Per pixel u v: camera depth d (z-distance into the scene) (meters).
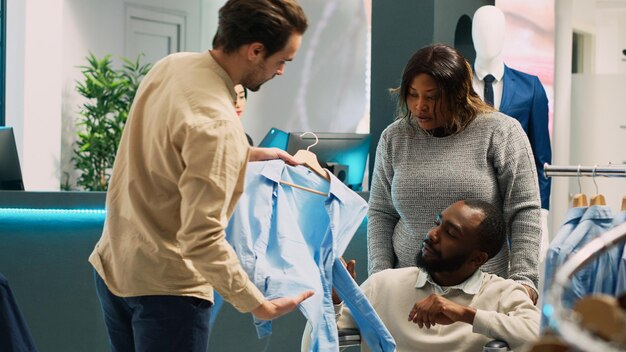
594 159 5.60
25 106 7.01
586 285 2.46
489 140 2.92
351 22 8.66
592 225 2.61
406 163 3.02
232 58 2.17
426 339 2.70
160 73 2.22
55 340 4.38
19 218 4.36
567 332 0.92
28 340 2.65
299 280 2.52
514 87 4.72
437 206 2.95
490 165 2.95
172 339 2.27
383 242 3.11
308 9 8.35
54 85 7.17
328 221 2.65
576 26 5.54
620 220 2.60
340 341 2.70
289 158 2.61
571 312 1.00
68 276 4.35
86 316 4.36
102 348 4.38
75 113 7.75
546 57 5.25
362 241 4.31
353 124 8.75
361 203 2.67
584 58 5.66
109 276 2.34
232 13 2.14
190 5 8.67
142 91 2.23
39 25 7.05
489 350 2.48
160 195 2.21
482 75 4.73
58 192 4.31
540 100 4.73
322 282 2.59
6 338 2.60
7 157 4.51
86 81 7.35
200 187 2.08
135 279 2.26
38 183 7.11
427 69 2.85
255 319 2.54
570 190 5.59
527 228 2.91
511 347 2.53
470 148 2.94
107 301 2.38
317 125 8.57
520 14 5.22
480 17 4.70
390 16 4.86
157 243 2.22
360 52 8.73
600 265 2.48
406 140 3.03
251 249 2.54
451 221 2.67
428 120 2.90
